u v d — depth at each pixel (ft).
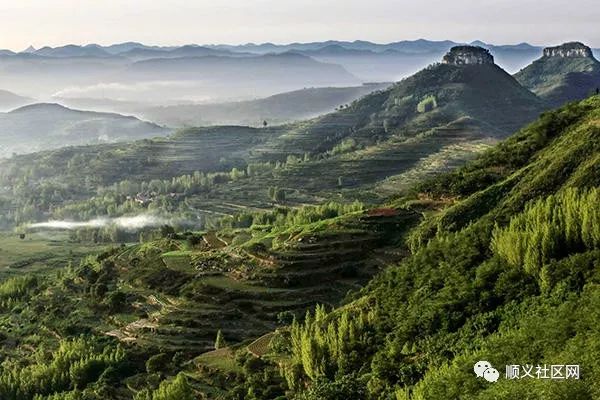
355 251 511.81
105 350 469.16
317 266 502.38
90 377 438.81
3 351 550.77
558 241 307.17
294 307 465.06
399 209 564.71
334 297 467.52
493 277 317.01
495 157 579.07
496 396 208.85
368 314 346.33
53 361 467.11
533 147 558.15
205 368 395.34
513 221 343.67
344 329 325.83
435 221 479.41
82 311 575.38
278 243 552.82
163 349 454.81
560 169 422.41
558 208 331.57
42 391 442.91
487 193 469.57
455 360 248.11
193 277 552.82
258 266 525.75
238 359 388.37
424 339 297.74
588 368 208.03
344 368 308.19
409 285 361.51
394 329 320.09
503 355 239.50
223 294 499.51
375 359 294.05
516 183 462.19
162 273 583.17
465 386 225.76
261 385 338.95
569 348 225.15
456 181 573.33
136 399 365.61
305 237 533.14
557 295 274.98
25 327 588.91
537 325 250.78
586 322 237.25
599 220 300.40
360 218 553.64
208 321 476.13
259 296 484.33
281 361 359.25
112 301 556.10
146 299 553.23
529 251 304.50
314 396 277.03
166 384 358.23
